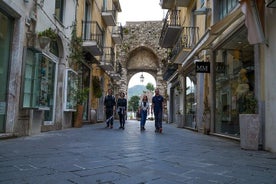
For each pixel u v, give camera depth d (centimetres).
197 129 1238
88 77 1731
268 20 608
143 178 316
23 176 309
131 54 3219
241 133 621
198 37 1305
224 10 996
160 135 939
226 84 934
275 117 570
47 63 956
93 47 1510
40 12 860
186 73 1555
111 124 1285
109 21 2169
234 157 488
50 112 1069
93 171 344
